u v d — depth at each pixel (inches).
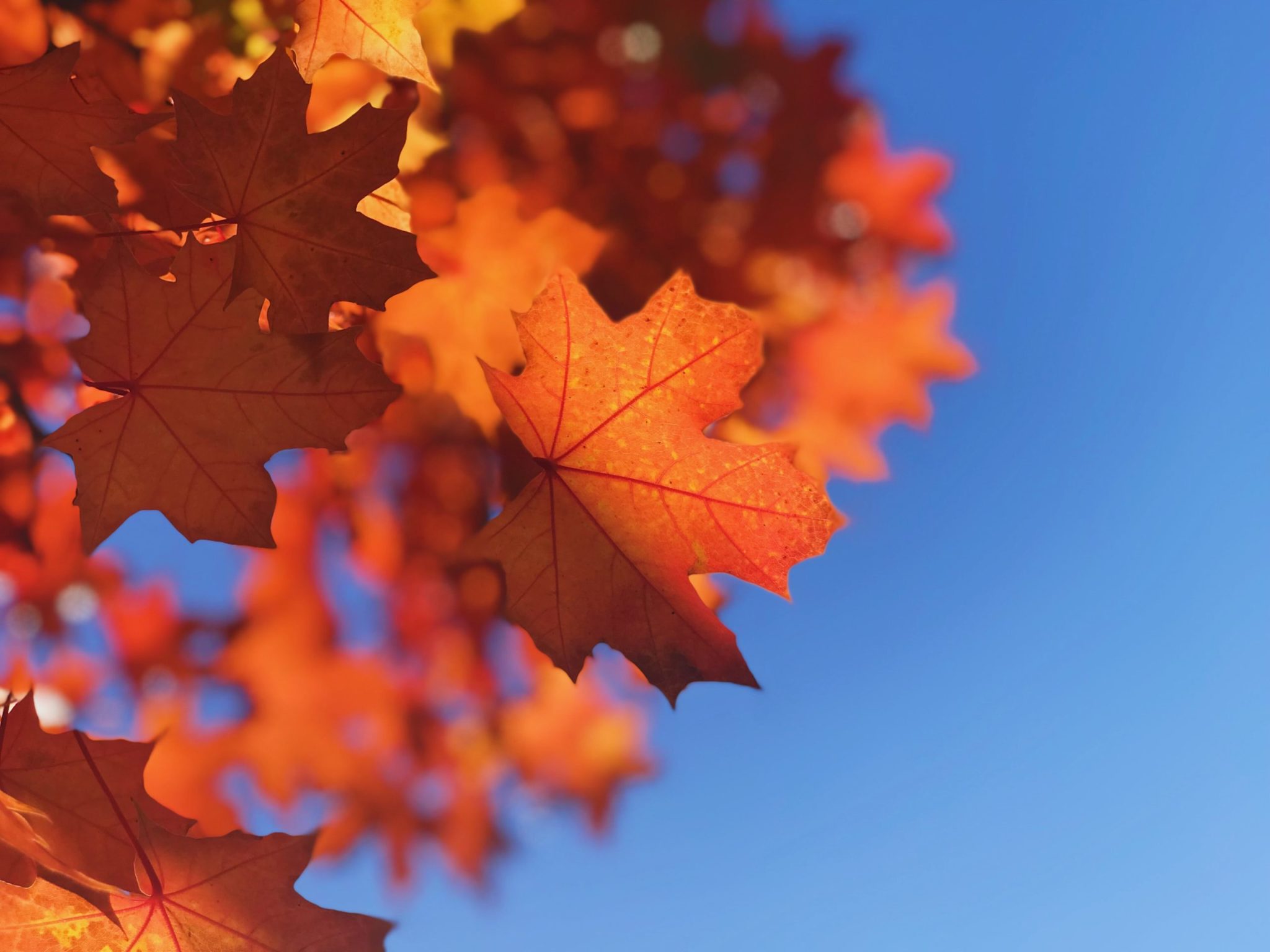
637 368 20.5
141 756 21.4
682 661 20.8
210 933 21.1
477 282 33.8
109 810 21.1
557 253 38.4
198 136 20.5
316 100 27.2
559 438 20.8
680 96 43.8
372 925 21.5
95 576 33.3
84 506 19.7
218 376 20.2
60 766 21.0
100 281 19.7
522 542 20.8
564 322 20.3
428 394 35.2
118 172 24.6
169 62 25.1
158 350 20.0
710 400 20.6
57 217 24.3
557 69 38.1
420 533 39.6
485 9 35.4
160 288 19.9
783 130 47.2
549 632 20.7
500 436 37.0
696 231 46.0
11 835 20.1
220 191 20.6
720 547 21.0
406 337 33.2
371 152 20.8
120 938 21.0
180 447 20.1
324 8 22.9
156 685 37.0
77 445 19.8
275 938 21.3
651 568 21.0
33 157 20.5
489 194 33.7
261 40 25.2
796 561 21.0
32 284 24.9
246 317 20.1
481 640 43.5
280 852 21.0
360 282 21.0
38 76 20.2
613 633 20.8
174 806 39.1
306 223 20.9
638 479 20.9
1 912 20.6
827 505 20.9
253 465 20.2
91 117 20.4
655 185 43.3
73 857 20.9
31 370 25.6
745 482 20.9
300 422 20.3
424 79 23.3
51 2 24.7
